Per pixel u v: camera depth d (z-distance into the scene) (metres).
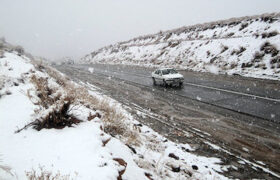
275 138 6.74
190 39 32.41
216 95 12.96
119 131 5.79
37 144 3.82
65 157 3.35
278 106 9.73
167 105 11.55
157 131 7.87
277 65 16.78
